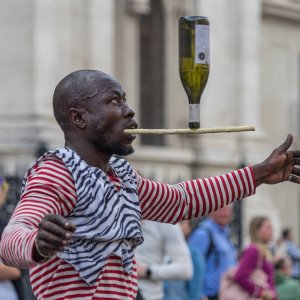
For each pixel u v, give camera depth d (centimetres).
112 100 697
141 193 719
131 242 694
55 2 3269
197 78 721
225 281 1659
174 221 736
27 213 647
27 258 604
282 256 2011
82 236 670
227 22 3972
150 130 698
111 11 3412
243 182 740
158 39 3856
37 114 3158
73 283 671
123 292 684
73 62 3322
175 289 1527
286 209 4341
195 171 3775
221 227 1689
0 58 3238
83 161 684
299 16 4381
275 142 4319
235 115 3962
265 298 1659
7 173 2436
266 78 4291
